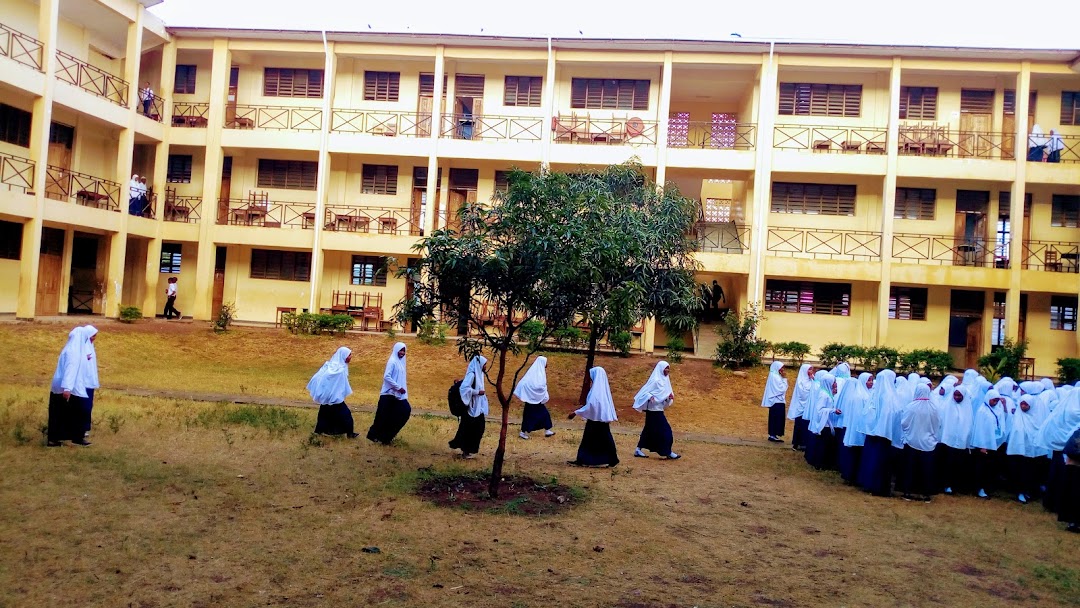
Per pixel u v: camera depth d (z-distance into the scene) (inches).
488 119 1066.7
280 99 1096.8
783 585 262.2
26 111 891.4
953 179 967.0
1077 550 326.0
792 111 1035.9
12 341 741.3
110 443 409.1
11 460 355.3
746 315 945.5
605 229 337.7
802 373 584.1
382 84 1087.6
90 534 266.8
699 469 476.1
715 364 917.2
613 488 398.9
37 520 276.5
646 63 1019.9
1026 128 941.8
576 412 468.4
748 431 673.0
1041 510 405.4
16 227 898.1
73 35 952.9
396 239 1026.1
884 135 1007.0
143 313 1032.8
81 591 219.5
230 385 706.2
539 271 319.6
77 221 890.1
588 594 241.4
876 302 1019.3
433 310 353.7
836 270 962.1
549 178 336.5
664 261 666.2
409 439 498.3
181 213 1073.5
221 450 414.6
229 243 1043.9
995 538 340.8
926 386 418.9
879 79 1019.3
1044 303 1004.6
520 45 1013.2
